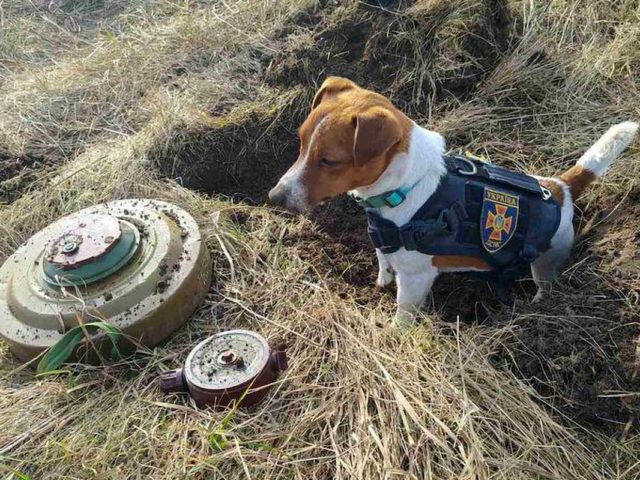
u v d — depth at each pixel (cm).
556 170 104
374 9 126
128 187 110
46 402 77
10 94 137
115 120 129
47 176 117
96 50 149
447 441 69
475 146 110
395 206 80
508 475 66
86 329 80
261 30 137
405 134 77
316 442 70
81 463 70
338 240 105
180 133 117
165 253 86
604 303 80
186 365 75
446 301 96
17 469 69
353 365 77
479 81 119
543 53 122
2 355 86
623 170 97
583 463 69
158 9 161
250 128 118
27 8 173
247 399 73
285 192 78
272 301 89
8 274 89
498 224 81
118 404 76
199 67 136
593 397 73
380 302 94
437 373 76
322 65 125
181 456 69
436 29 121
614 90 115
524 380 77
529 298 92
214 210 106
